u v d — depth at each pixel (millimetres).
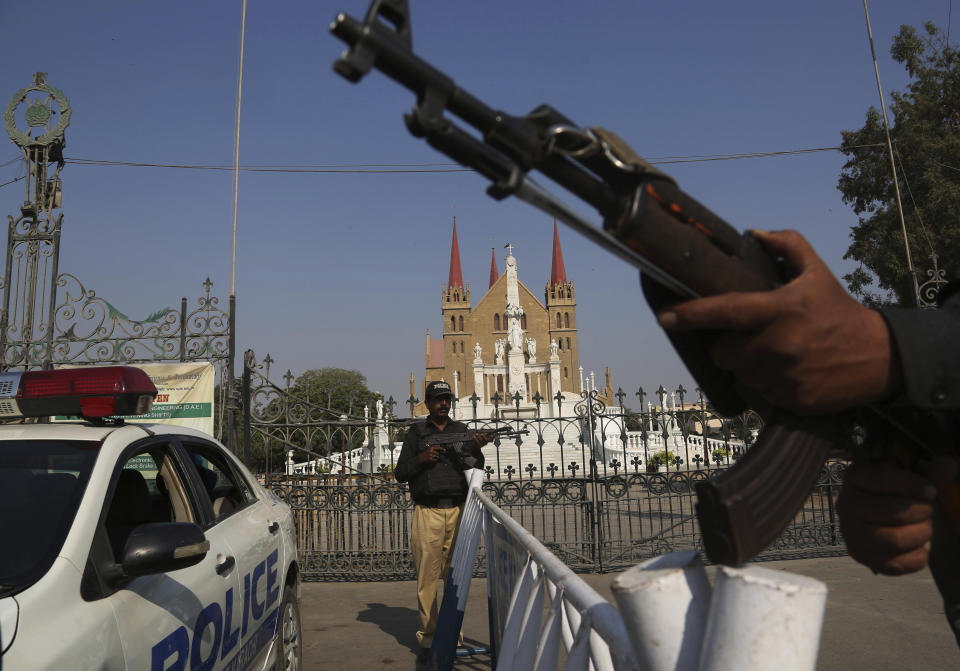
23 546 2168
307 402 8211
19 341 7812
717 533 595
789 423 652
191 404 7695
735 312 531
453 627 4035
